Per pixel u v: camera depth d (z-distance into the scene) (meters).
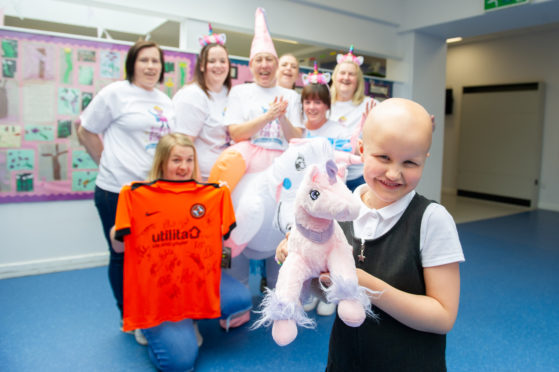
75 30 6.08
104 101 2.29
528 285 3.39
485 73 8.10
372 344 0.98
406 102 0.87
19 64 3.18
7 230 3.27
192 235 2.03
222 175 2.30
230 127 2.49
